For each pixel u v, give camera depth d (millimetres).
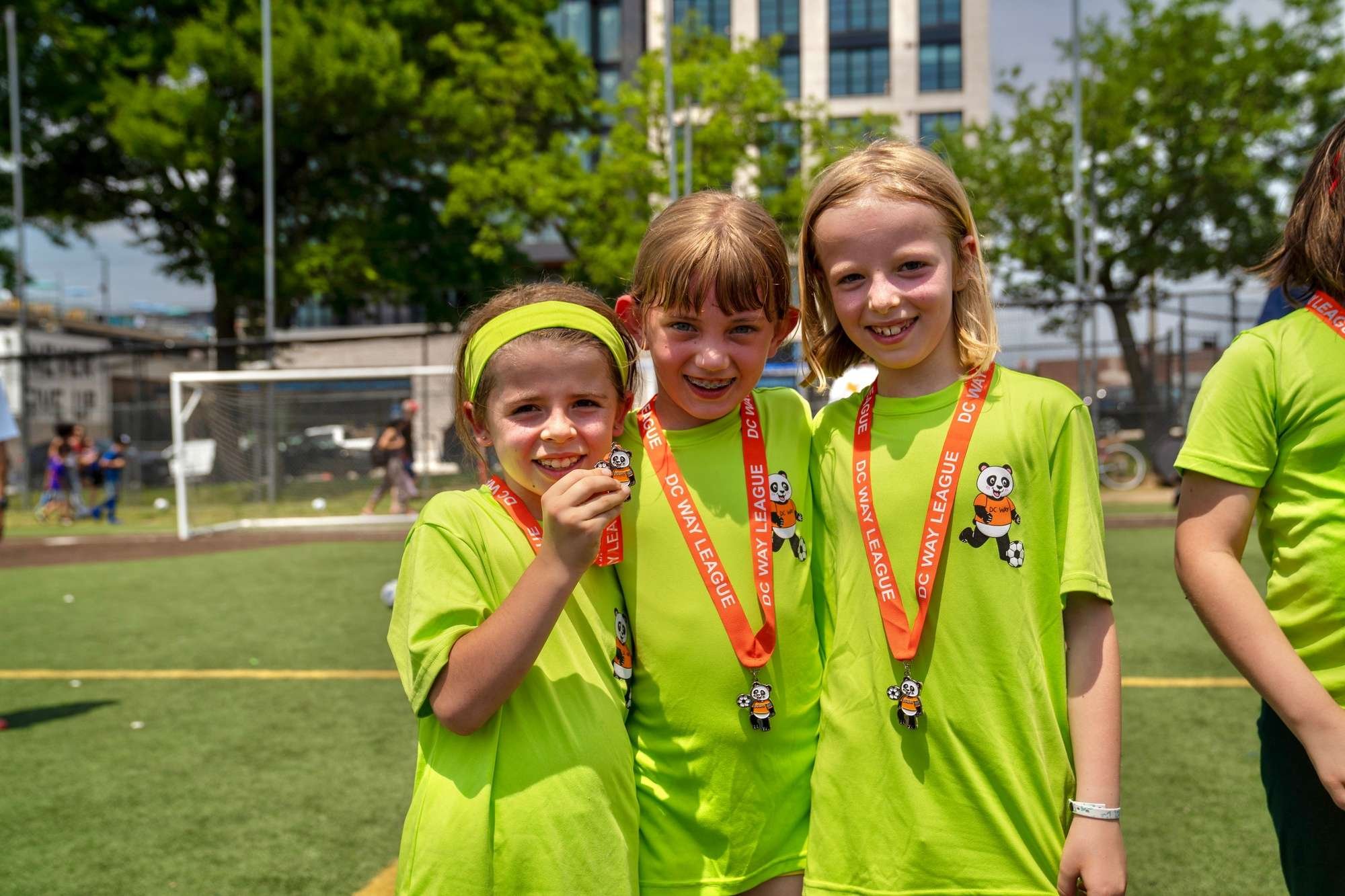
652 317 1651
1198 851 2875
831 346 1813
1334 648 1507
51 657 5910
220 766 3822
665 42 19438
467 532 1526
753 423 1754
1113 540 10211
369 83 18906
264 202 21359
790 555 1698
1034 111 21234
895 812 1574
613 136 21578
